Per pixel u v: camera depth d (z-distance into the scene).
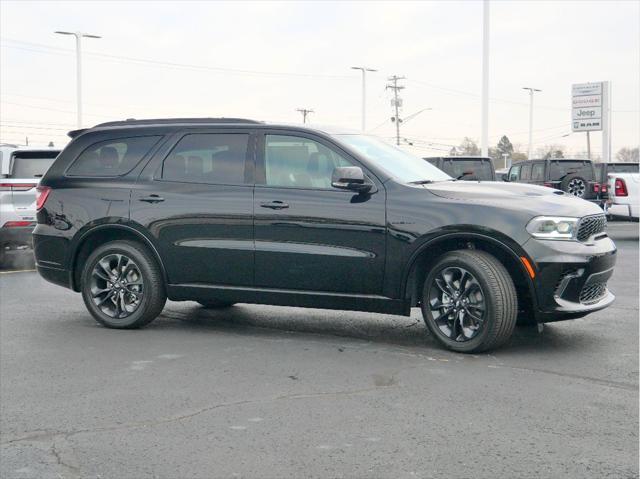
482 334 5.96
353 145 6.64
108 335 7.01
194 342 6.66
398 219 6.20
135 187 7.20
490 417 4.53
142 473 3.81
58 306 8.62
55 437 4.34
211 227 6.84
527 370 5.57
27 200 11.93
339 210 6.39
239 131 6.97
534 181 21.38
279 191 6.64
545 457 3.91
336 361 5.92
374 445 4.11
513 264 6.13
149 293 7.11
